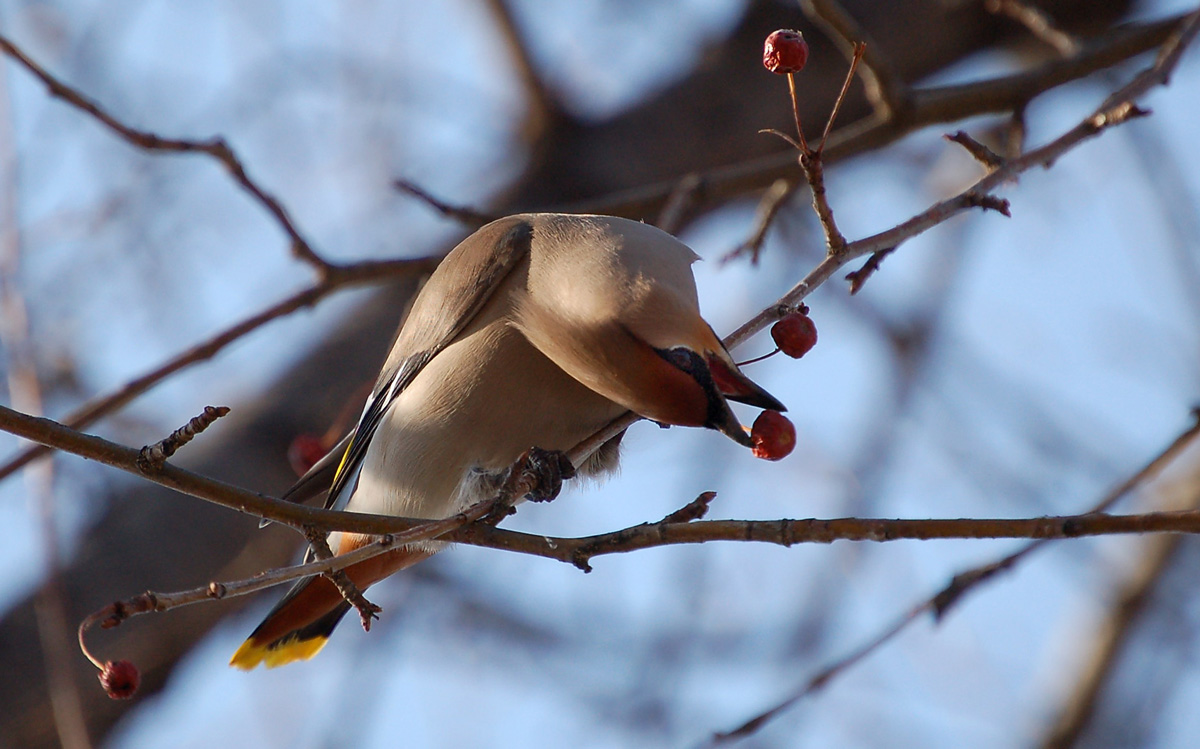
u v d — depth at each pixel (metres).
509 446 8.38
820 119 13.65
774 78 13.74
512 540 6.79
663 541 6.57
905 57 13.94
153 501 10.84
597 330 7.45
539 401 8.23
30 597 10.49
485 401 8.27
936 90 10.97
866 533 6.28
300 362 12.00
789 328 7.12
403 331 9.03
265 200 10.09
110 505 10.98
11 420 6.42
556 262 7.98
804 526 6.34
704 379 7.09
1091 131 8.16
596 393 8.16
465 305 8.34
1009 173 7.84
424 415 8.45
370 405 9.13
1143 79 8.48
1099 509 8.76
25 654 10.23
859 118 13.64
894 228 7.45
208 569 10.67
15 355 9.78
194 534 10.73
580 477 8.48
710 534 6.50
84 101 9.30
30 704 10.09
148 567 10.59
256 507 6.65
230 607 10.71
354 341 12.05
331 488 9.20
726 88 13.74
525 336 8.11
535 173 13.49
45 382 12.62
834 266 7.29
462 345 8.31
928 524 6.20
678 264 7.69
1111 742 13.70
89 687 10.38
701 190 10.70
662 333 7.26
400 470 8.56
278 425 11.44
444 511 8.56
